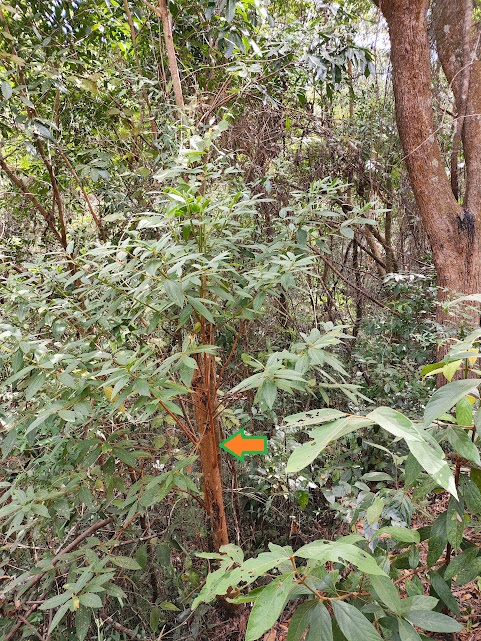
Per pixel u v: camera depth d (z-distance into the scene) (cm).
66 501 176
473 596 203
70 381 140
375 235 490
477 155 384
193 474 210
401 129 384
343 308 466
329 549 72
